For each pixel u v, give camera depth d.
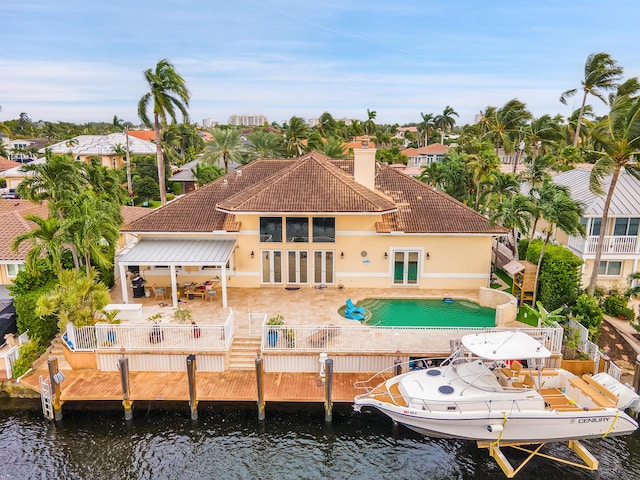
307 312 25.72
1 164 79.19
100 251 25.98
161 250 27.33
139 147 91.56
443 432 18.09
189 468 17.91
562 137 54.91
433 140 136.00
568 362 21.83
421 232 28.19
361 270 29.50
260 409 20.05
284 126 81.06
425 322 24.86
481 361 19.88
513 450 19.19
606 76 49.72
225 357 21.89
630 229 30.92
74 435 19.70
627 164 24.19
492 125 61.91
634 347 24.12
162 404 21.08
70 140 88.25
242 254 29.38
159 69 42.31
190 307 26.53
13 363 21.98
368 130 130.25
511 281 32.59
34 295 23.91
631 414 20.62
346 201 27.30
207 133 189.00
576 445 18.62
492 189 37.91
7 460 18.34
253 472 17.72
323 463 18.22
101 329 22.05
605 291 29.62
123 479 17.42
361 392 20.41
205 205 30.91
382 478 17.62
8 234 32.06
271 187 28.80
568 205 24.58
